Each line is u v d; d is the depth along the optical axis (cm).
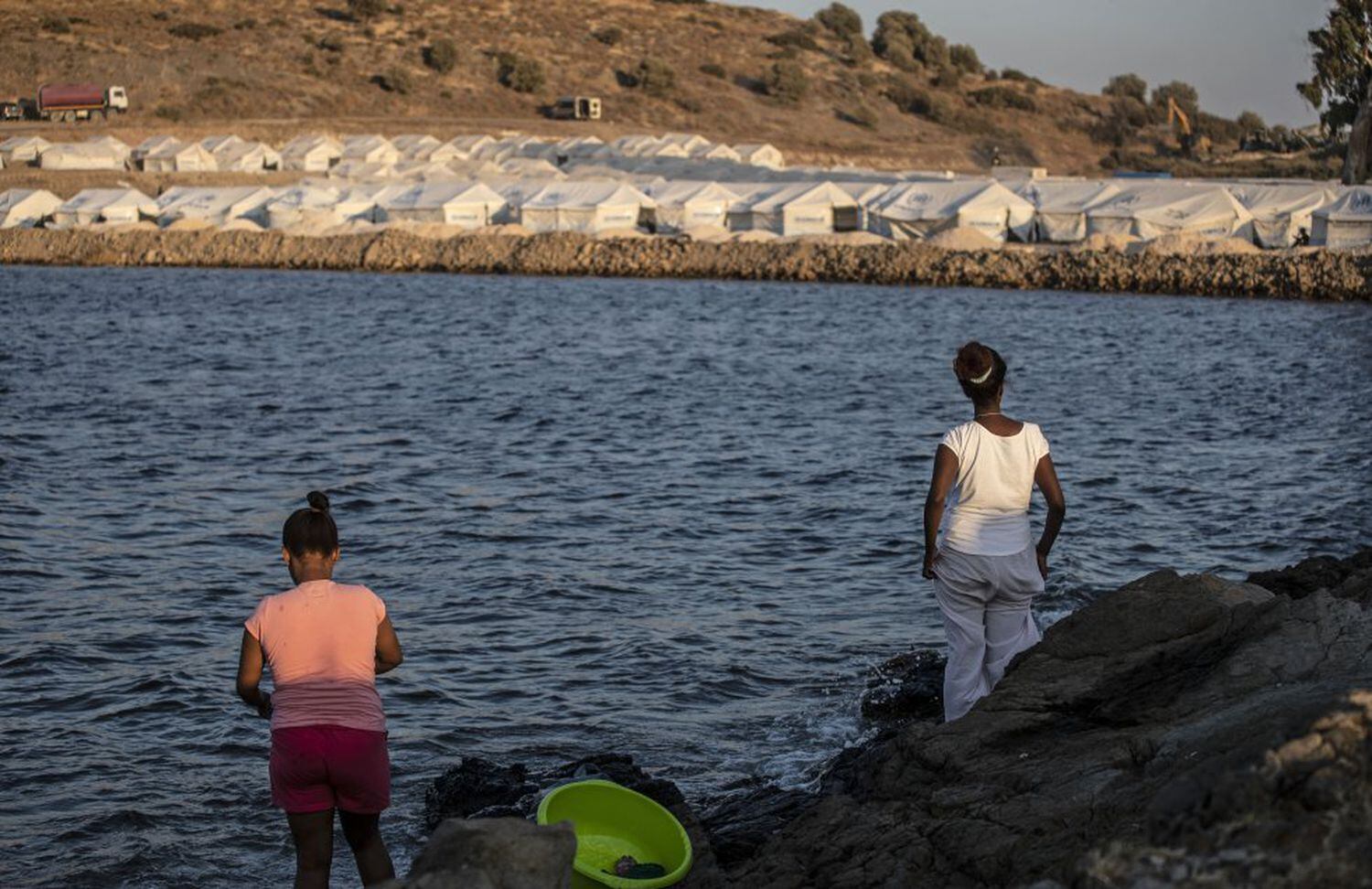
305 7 14662
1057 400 2567
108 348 3381
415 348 3416
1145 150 15838
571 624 1139
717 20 16238
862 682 999
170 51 12938
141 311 4556
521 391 2617
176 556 1359
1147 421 2306
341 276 6556
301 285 5906
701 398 2553
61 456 1894
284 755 564
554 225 7556
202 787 809
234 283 6078
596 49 14825
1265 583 940
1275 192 6600
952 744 645
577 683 996
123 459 1883
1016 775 588
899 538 1450
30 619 1134
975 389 718
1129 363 3209
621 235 7169
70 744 870
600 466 1867
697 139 10700
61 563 1317
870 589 1259
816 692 983
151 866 709
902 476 1800
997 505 719
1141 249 6219
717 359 3231
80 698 954
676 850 605
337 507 1595
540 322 4228
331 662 570
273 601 577
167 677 997
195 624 1138
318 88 12900
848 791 727
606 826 622
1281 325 4259
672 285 5991
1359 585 727
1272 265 5506
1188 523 1514
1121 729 615
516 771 816
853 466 1864
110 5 13938
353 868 713
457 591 1238
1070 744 608
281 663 569
